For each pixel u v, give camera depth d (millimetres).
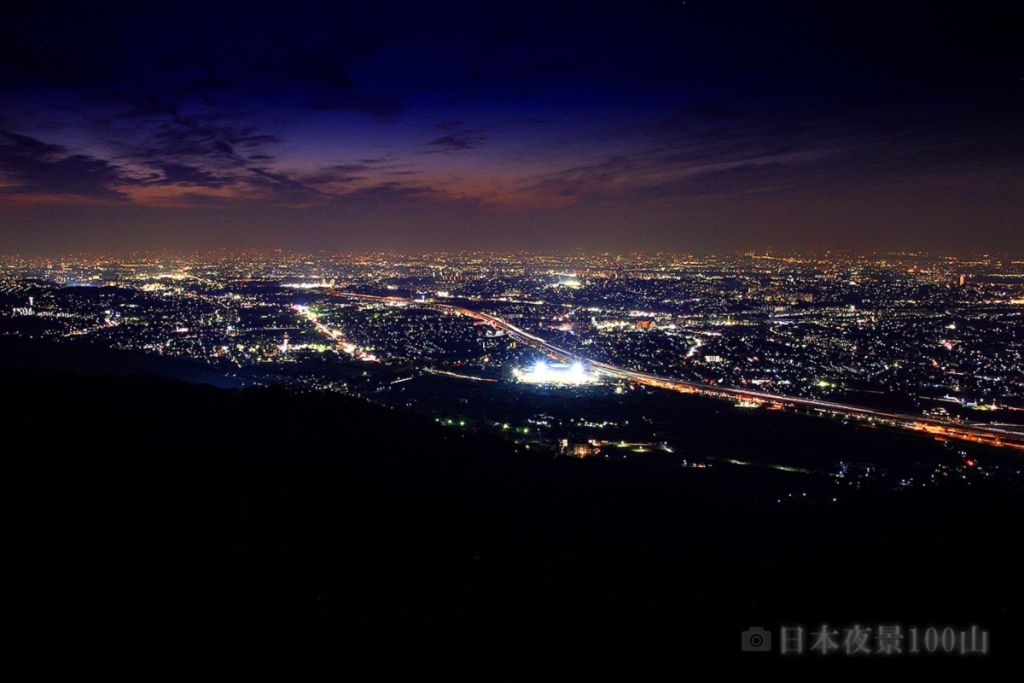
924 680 9008
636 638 11102
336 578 12102
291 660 9375
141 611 9828
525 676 9766
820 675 9445
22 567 10203
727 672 9781
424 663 9844
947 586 11523
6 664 8125
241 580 11328
